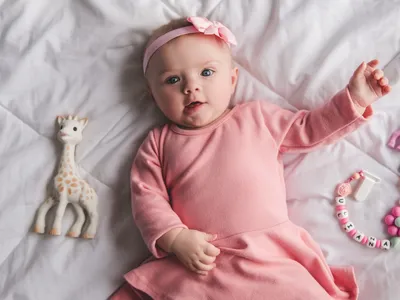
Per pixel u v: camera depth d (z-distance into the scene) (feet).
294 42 3.59
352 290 3.32
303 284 3.05
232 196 3.26
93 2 3.61
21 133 3.68
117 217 3.66
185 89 3.28
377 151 3.54
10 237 3.57
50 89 3.69
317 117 3.39
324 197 3.54
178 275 3.22
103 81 3.72
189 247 3.14
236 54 3.69
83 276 3.55
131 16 3.64
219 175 3.32
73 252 3.58
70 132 3.60
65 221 3.59
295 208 3.59
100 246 3.59
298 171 3.60
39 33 3.65
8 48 3.63
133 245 3.62
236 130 3.43
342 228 3.50
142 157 3.56
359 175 3.50
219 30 3.39
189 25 3.38
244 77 3.69
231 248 3.18
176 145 3.49
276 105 3.61
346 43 3.57
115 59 3.70
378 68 3.57
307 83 3.58
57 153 3.68
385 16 3.56
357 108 3.27
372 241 3.42
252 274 3.08
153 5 3.66
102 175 3.68
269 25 3.63
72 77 3.71
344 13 3.61
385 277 3.39
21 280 3.50
